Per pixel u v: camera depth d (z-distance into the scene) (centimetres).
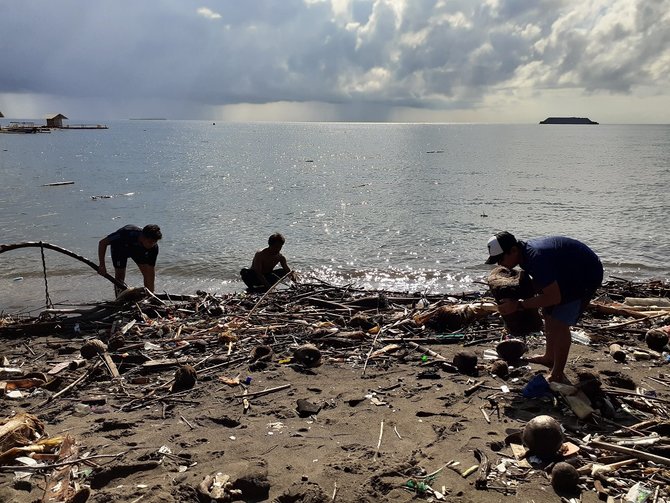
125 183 3866
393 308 895
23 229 2138
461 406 520
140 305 897
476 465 413
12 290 1345
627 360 640
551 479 391
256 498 379
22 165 5150
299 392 564
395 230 2164
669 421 464
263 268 1091
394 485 388
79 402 553
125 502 370
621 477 398
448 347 701
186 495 379
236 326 785
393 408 519
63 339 778
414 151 8619
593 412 487
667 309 840
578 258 514
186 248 1850
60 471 409
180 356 684
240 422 496
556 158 6750
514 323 584
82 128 18938
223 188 3631
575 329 757
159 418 510
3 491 384
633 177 4244
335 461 420
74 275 1492
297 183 3969
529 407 512
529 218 2409
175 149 8781
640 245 1853
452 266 1628
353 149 9256
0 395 565
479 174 4591
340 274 1552
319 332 744
